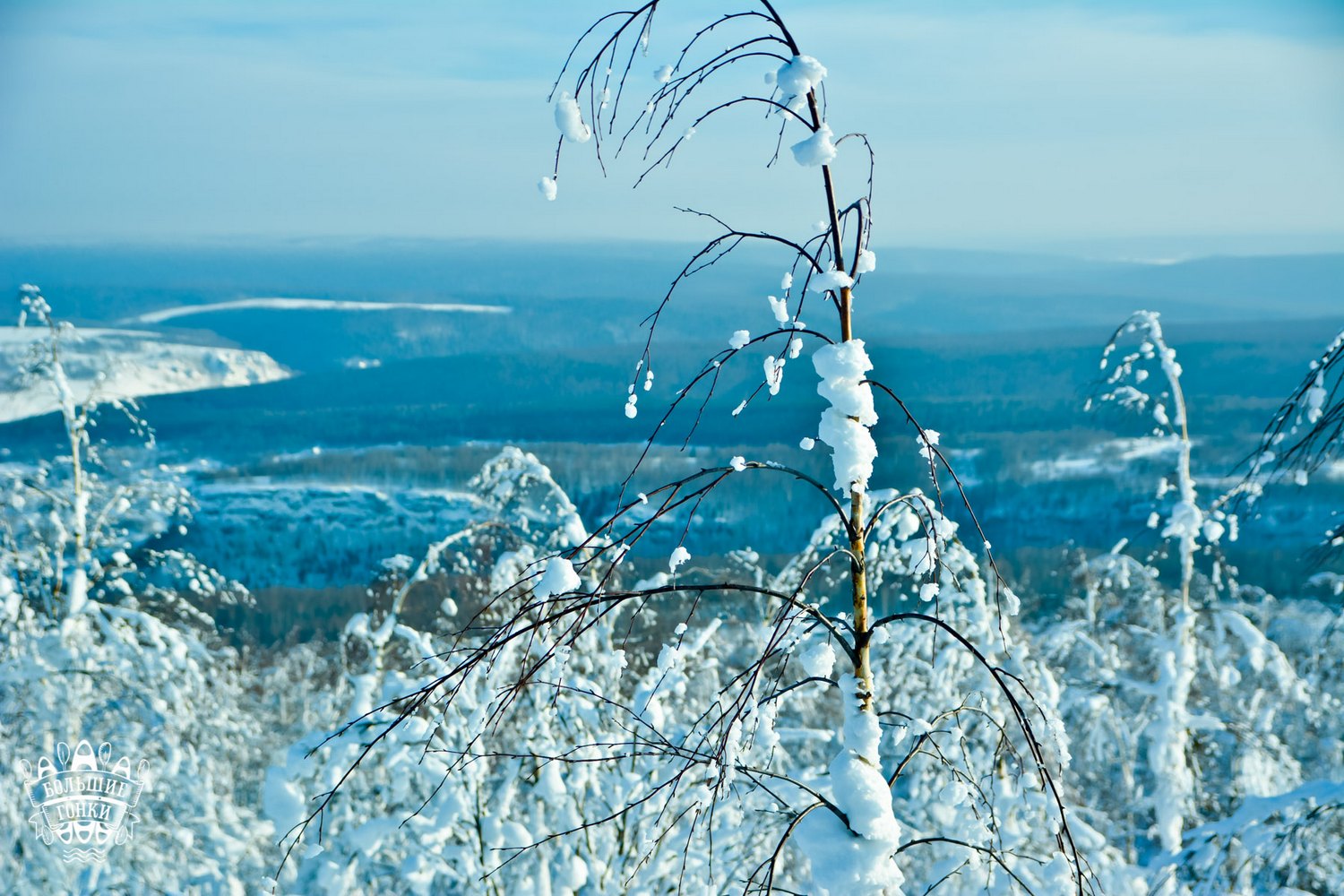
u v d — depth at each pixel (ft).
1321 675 39.32
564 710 23.02
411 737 22.66
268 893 10.39
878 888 9.20
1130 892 23.03
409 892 25.04
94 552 36.29
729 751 9.70
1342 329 14.76
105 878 30.19
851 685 10.09
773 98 9.18
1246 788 35.19
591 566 19.16
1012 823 20.40
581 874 22.52
